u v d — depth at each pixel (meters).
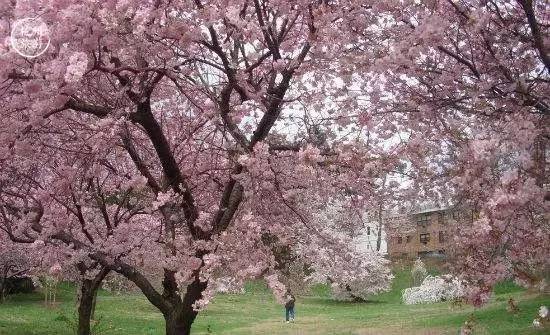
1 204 6.84
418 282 32.66
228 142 6.39
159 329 16.53
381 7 5.28
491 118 5.30
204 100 6.80
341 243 8.16
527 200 4.32
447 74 5.36
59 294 25.94
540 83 5.07
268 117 6.16
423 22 4.64
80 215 7.54
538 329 11.25
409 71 5.28
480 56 5.54
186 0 5.18
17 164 6.66
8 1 4.23
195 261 5.67
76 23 4.30
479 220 4.37
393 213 8.61
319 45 5.79
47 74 4.12
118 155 7.32
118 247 6.90
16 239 7.08
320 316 21.80
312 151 5.19
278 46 5.95
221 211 6.32
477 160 4.43
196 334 16.12
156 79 5.59
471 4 5.05
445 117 6.06
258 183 6.17
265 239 7.24
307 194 7.42
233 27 5.46
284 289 5.32
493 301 17.03
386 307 25.62
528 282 5.28
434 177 6.39
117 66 5.25
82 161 6.67
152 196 8.15
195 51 6.14
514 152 4.50
